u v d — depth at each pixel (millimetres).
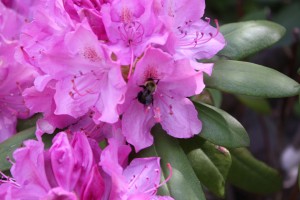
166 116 532
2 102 605
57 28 528
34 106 543
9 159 534
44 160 488
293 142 925
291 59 835
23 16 653
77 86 523
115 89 509
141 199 493
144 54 498
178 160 534
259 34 583
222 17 963
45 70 520
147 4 507
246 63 551
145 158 525
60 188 461
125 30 512
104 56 509
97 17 510
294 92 530
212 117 541
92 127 544
